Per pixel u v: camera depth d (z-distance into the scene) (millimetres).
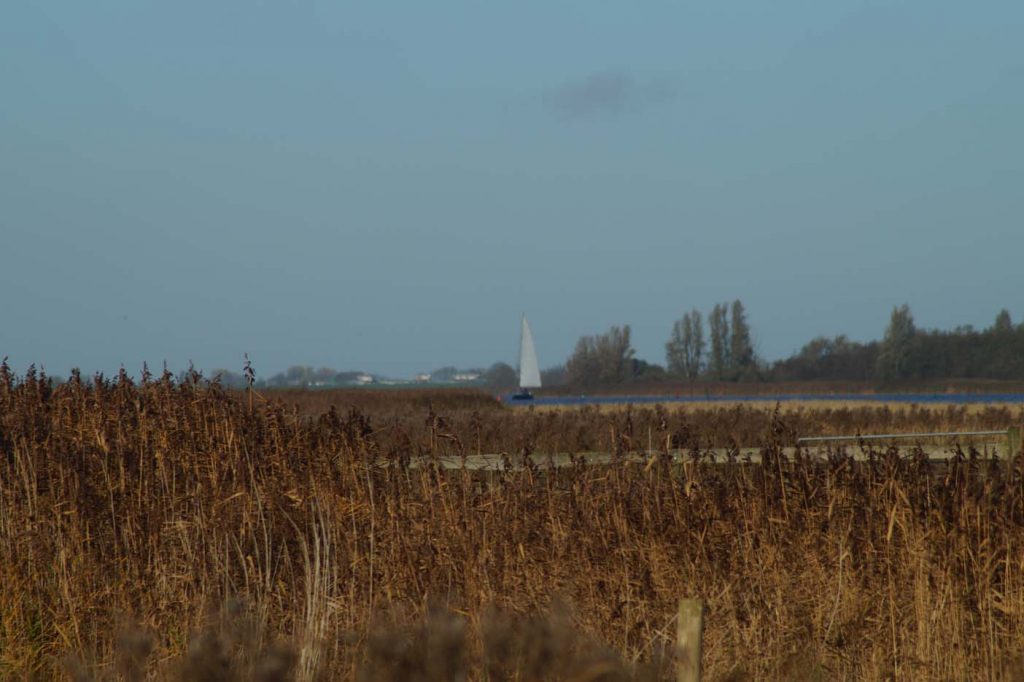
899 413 149000
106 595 39219
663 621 38969
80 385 50312
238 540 42781
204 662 26562
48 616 39031
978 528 39656
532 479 44812
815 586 40562
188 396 48344
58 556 40000
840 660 39750
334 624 37094
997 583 40031
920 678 38688
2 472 42625
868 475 43938
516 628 26297
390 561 41375
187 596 39688
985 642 38750
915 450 44688
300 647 32000
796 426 120562
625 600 39094
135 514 42094
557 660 24625
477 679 26031
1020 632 38562
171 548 41656
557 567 39812
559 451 90562
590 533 41500
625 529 41156
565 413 132375
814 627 39906
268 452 46312
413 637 26203
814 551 41406
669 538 41406
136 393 49094
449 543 41406
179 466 45156
